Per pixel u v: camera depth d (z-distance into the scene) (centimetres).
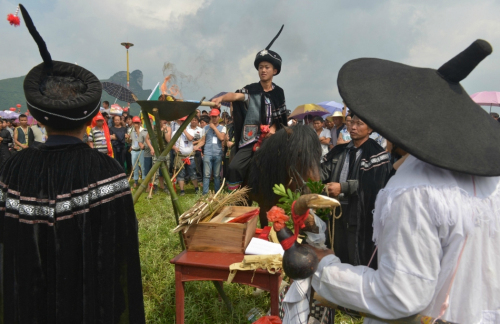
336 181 337
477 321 115
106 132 777
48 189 152
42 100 149
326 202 123
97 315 153
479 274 114
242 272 220
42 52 152
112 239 156
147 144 826
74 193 153
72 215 152
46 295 152
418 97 120
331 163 349
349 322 287
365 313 125
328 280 130
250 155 363
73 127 161
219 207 264
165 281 343
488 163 109
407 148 109
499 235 115
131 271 161
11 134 997
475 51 116
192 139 803
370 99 120
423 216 110
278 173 282
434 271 109
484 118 122
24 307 147
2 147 937
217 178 758
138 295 163
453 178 115
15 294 149
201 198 267
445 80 125
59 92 156
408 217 112
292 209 132
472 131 115
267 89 370
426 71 128
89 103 156
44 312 152
